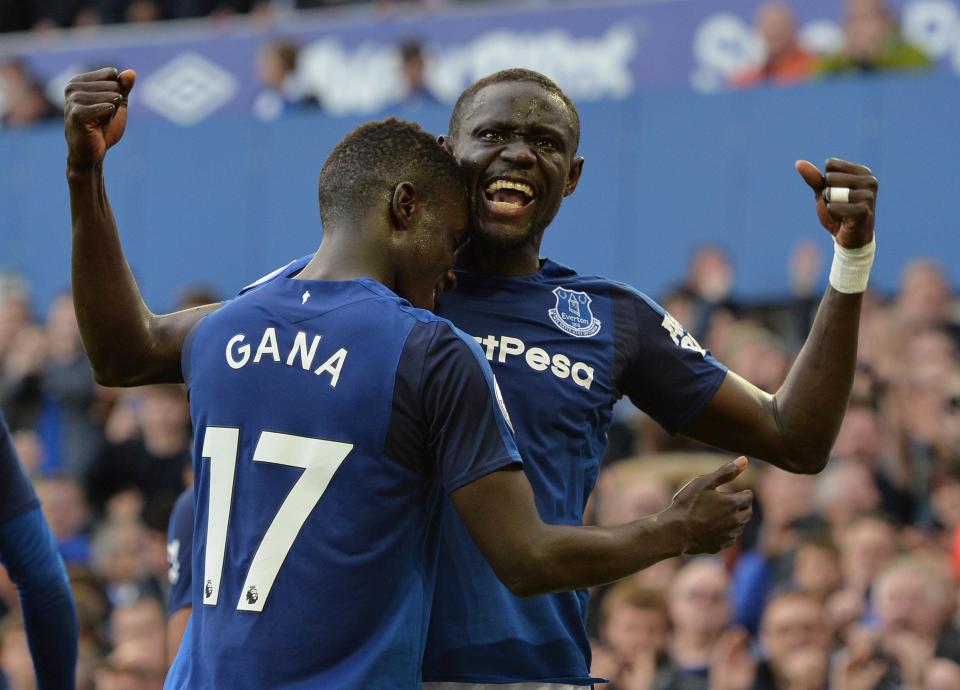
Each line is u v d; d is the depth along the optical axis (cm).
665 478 1950
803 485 1869
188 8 3125
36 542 886
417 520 745
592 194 2605
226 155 2823
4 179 2952
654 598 1650
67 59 2961
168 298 2845
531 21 2647
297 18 2922
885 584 1566
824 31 2511
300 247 2759
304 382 739
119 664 1648
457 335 743
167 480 2253
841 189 839
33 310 2903
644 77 2594
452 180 798
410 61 2688
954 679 1523
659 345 895
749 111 2520
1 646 1727
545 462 842
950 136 2409
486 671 822
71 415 2547
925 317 2228
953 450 1994
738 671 1600
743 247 2502
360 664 720
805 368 888
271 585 723
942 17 2450
